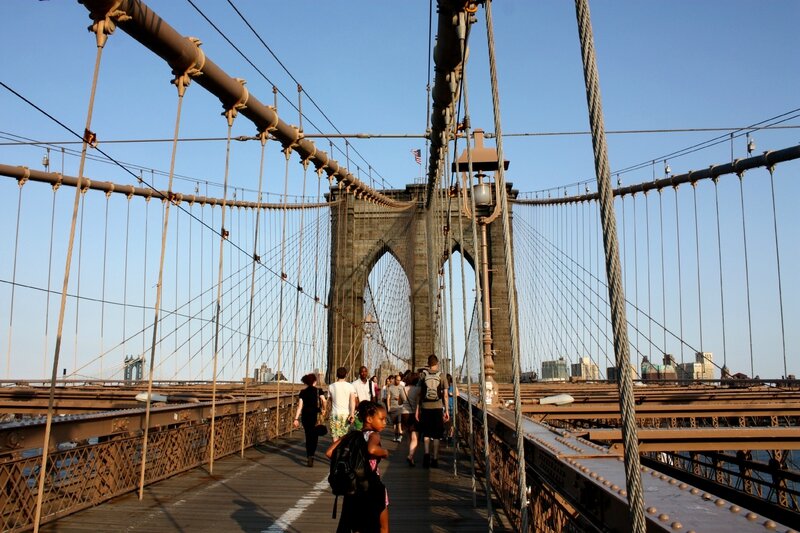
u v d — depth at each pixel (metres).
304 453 11.04
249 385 24.00
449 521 5.77
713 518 1.81
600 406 11.20
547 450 3.71
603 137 1.83
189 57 6.72
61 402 15.70
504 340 38.25
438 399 9.49
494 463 7.04
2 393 16.67
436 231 14.16
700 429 7.10
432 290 14.49
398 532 5.34
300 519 5.85
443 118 9.62
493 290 38.78
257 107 9.25
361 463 4.11
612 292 1.75
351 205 36.88
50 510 5.49
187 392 18.75
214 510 6.19
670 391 15.17
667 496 2.12
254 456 10.50
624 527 2.14
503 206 3.60
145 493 6.96
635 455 1.68
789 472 9.69
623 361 1.71
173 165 6.69
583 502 2.80
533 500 4.43
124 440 6.87
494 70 3.64
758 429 7.00
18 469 4.98
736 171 17.86
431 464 9.48
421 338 36.38
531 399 12.80
